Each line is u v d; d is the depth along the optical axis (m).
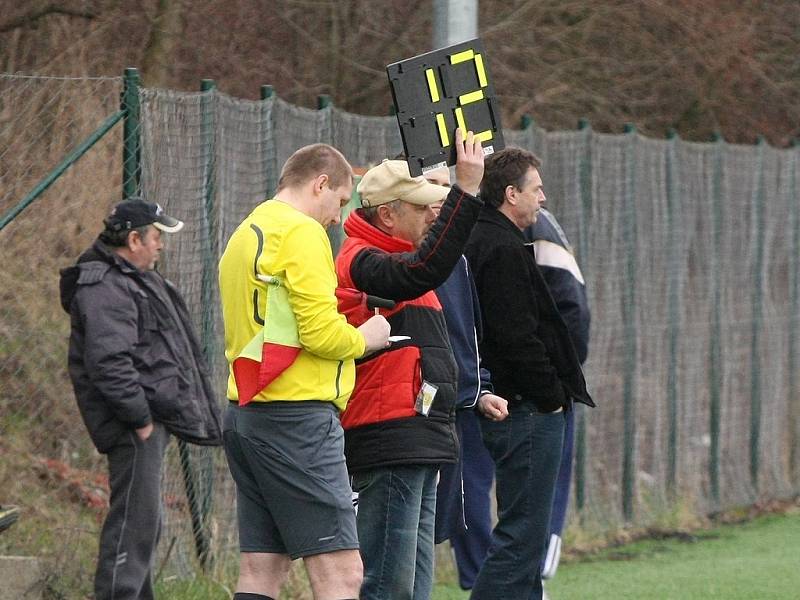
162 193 25.75
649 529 37.00
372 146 30.77
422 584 19.47
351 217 19.50
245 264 18.02
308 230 17.86
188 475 26.89
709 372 39.59
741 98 55.19
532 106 50.59
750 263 40.97
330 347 17.62
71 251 29.45
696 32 53.69
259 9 46.12
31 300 29.66
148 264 23.11
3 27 41.06
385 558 18.62
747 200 40.84
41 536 27.28
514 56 50.78
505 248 21.78
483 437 22.33
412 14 48.22
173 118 25.92
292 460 17.81
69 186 29.38
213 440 23.78
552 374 21.70
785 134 56.06
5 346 29.66
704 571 32.44
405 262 18.30
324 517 17.84
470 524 25.48
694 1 53.56
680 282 38.25
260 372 17.70
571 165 34.66
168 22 42.91
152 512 22.75
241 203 27.66
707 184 39.28
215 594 26.38
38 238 29.38
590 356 35.44
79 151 24.92
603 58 52.09
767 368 41.75
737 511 40.34
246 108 27.61
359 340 17.81
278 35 46.66
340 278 18.95
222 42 45.34
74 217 29.36
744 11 55.19
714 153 39.56
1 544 26.64
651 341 37.41
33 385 30.08
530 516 22.02
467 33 27.55
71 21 41.97
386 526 18.61
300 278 17.61
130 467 22.52
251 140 27.75
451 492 21.09
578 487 35.16
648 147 37.16
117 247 22.89
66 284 22.81
